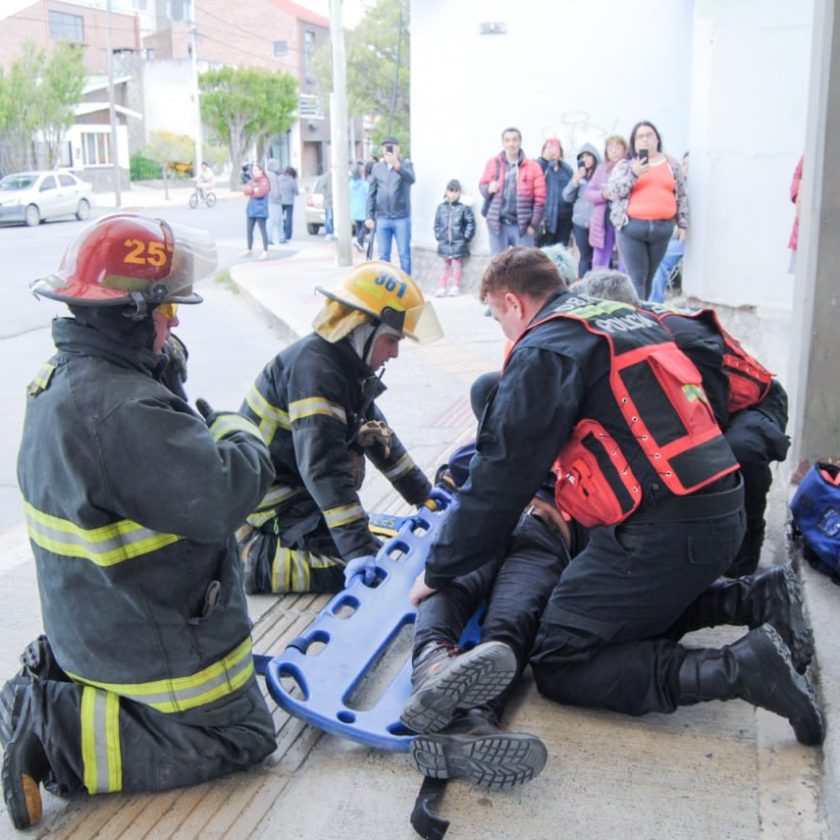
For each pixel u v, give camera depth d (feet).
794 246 24.31
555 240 35.04
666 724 9.23
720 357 11.07
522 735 7.75
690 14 32.73
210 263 7.94
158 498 7.43
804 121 25.63
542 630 9.20
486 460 8.80
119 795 8.39
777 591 9.29
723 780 8.35
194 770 8.21
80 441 7.40
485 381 13.43
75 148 151.53
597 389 8.66
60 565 7.82
